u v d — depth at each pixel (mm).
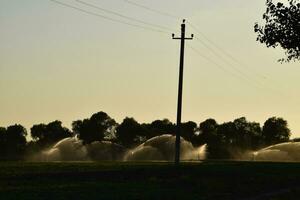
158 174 76625
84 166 85938
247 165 98688
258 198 57250
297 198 59156
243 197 57719
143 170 80250
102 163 97938
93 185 60594
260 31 76375
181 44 89250
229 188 64875
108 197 50469
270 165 100125
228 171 85062
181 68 89062
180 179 71500
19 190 53812
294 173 86750
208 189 62719
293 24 74562
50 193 52125
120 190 56719
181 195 55156
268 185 70500
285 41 75062
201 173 81062
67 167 82375
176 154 88500
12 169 77000
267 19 76000
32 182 61750
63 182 62906
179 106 89062
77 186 58875
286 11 74812
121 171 77812
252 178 77438
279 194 61594
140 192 55812
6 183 60219
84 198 49219
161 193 55781
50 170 76500
